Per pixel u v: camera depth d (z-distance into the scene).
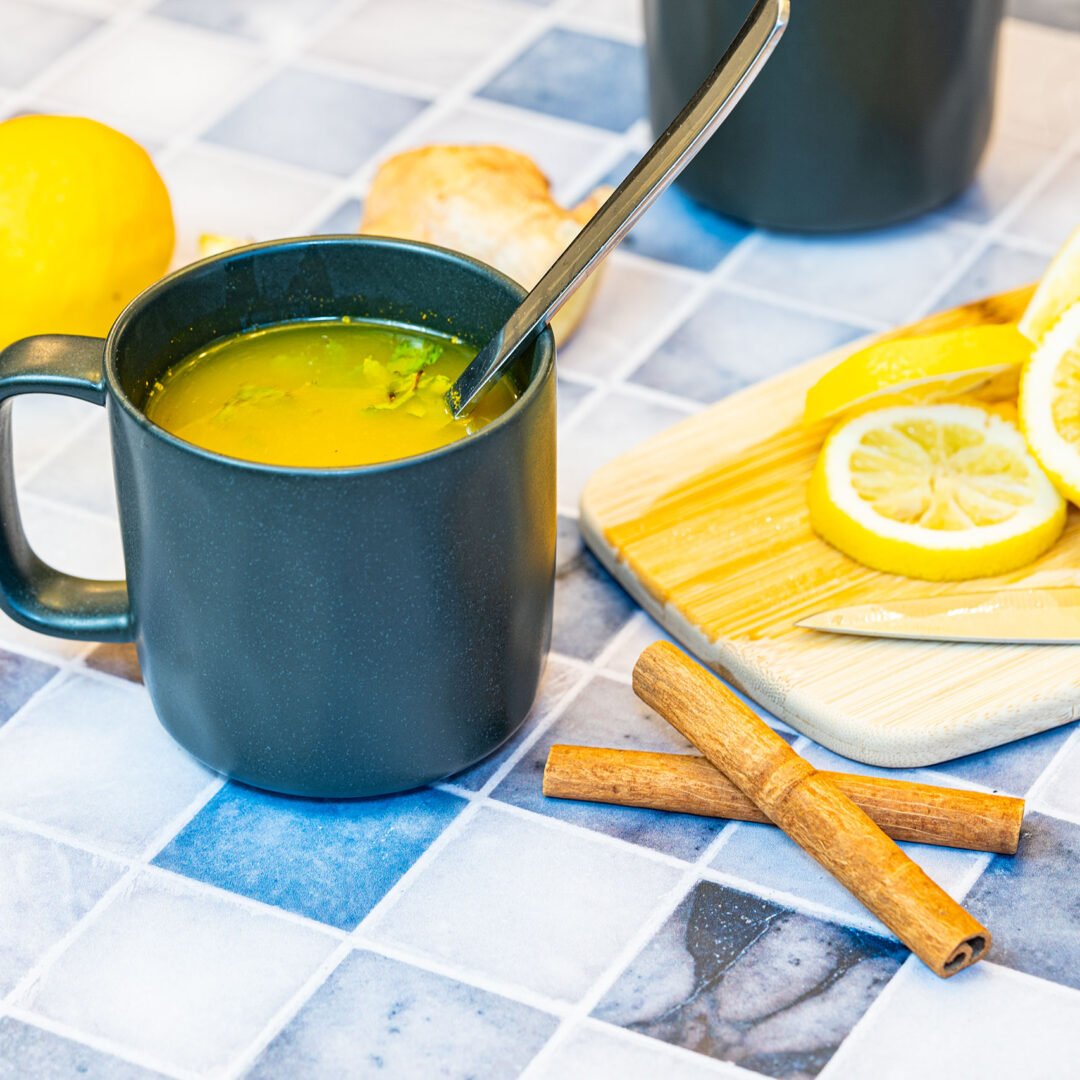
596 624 0.77
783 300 0.87
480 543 0.68
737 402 0.81
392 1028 0.68
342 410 0.70
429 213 0.83
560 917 0.70
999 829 0.71
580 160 0.92
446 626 0.69
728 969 0.69
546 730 0.74
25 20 0.98
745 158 0.86
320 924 0.70
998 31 0.86
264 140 0.93
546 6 0.99
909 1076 0.67
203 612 0.68
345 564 0.67
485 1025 0.68
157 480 0.67
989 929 0.70
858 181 0.86
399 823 0.72
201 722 0.71
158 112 0.94
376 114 0.94
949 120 0.86
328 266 0.72
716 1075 0.68
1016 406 0.81
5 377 0.69
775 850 0.71
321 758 0.70
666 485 0.79
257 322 0.72
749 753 0.71
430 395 0.71
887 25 0.83
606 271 0.88
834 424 0.80
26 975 0.69
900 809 0.71
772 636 0.75
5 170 0.80
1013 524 0.76
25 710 0.75
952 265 0.88
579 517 0.79
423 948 0.70
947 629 0.74
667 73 0.86
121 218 0.81
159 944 0.70
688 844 0.72
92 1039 0.68
